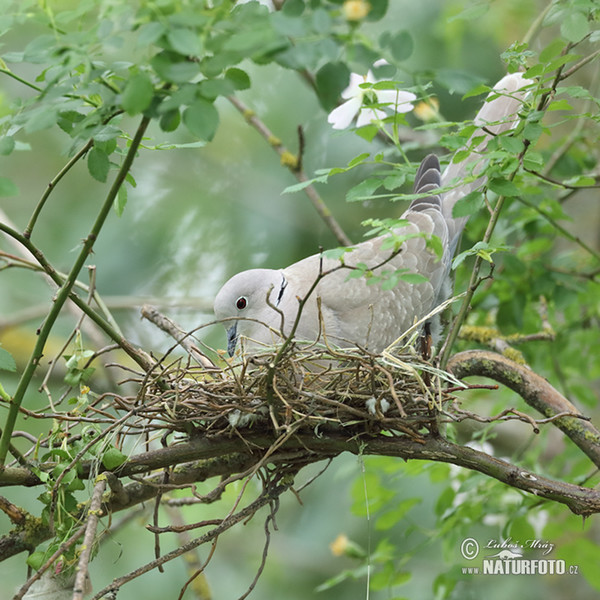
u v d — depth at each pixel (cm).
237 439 737
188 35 497
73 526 691
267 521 745
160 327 925
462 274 1171
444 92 1366
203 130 518
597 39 732
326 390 730
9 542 707
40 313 1253
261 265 1440
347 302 947
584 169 1130
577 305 1173
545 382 874
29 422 1339
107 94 569
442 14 1266
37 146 1488
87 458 707
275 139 1101
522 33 1277
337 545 1045
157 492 736
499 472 720
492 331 1059
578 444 834
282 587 1413
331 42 508
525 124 744
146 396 716
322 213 1073
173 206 1465
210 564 1442
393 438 742
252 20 518
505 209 1103
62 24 583
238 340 977
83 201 1477
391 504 1062
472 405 1230
